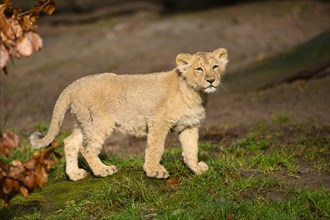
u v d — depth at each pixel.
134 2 42.84
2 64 7.16
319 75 21.92
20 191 7.91
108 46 33.06
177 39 32.72
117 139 17.05
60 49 34.03
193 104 10.63
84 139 10.88
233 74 22.94
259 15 35.97
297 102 19.53
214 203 9.38
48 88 25.73
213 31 33.56
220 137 16.41
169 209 9.43
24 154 13.55
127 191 10.00
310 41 21.53
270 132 16.14
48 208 9.96
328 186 10.52
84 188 10.46
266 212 9.18
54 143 8.12
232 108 20.11
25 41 7.37
